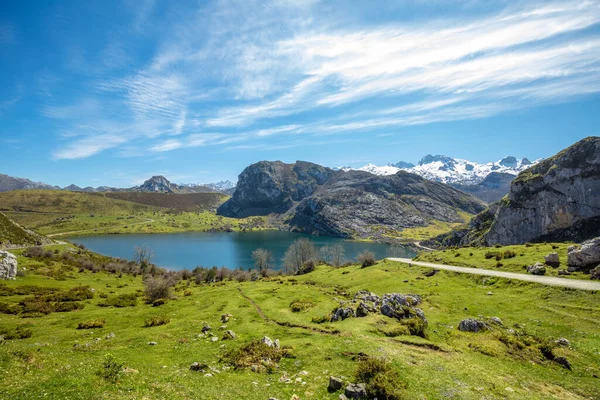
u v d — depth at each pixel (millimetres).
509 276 71438
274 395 21750
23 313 55406
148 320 48812
